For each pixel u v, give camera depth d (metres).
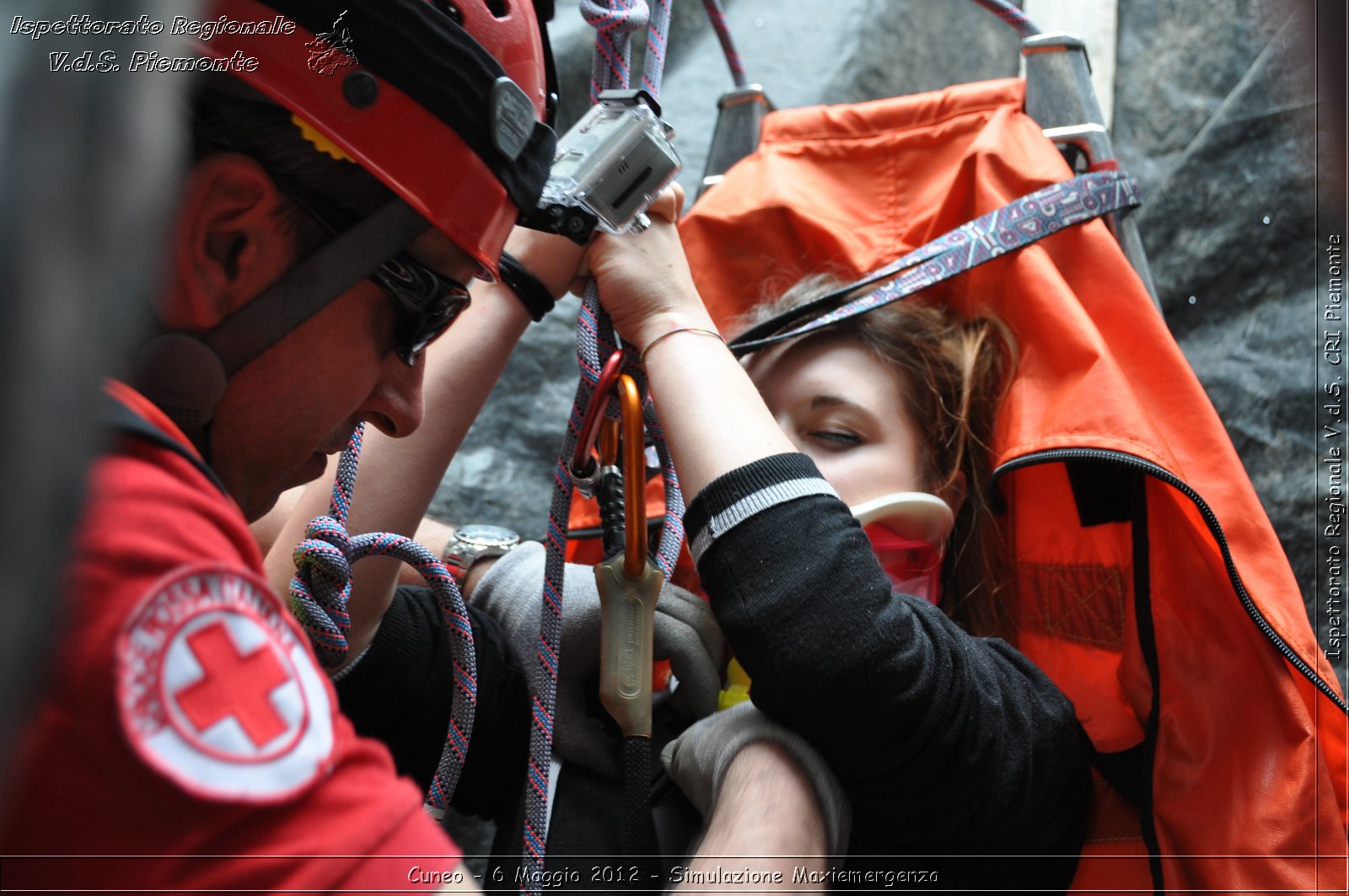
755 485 0.79
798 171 1.36
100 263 0.22
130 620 0.39
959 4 1.94
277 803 0.41
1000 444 1.14
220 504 0.46
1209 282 1.59
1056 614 1.15
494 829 1.53
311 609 0.82
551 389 1.70
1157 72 1.73
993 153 1.23
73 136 0.22
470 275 0.67
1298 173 1.53
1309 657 0.96
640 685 0.88
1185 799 0.96
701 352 0.88
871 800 0.81
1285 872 0.91
